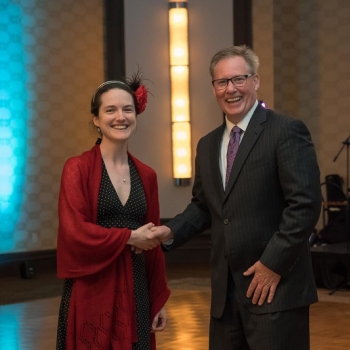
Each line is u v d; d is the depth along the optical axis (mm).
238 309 3201
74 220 3129
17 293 8156
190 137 10492
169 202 10555
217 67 3227
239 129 3246
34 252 9734
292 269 3107
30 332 6043
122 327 3174
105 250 3105
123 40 10367
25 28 9766
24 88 9750
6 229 9578
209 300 7438
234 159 3209
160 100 10539
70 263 3145
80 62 10203
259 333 3102
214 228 3307
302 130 3152
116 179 3289
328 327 6105
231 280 3236
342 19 10711
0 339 5793
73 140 10141
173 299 7508
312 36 10898
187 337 5754
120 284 3197
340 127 10742
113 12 10352
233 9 10508
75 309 3170
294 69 10977
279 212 3168
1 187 9547
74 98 10141
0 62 9555
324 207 10016
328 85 10805
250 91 3219
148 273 3406
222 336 3279
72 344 3162
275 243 3047
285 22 10844
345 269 8008
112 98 3252
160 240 3254
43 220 9898
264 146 3146
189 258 10508
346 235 9164
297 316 3119
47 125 9930
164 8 10516
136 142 10477
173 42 10453
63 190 3201
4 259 9430
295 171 3062
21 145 9719
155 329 3379
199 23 10539
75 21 10148
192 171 10516
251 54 3234
